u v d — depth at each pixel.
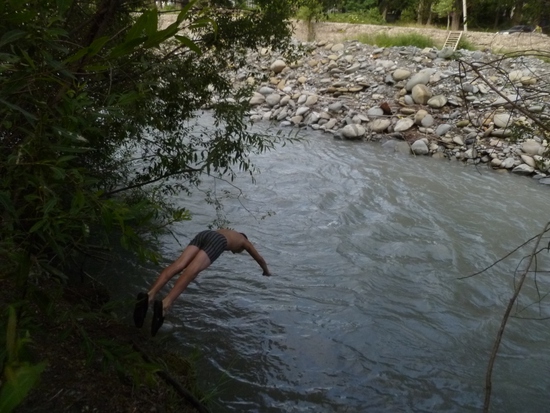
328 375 5.12
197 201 9.48
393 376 5.21
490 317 6.51
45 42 2.27
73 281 5.68
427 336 5.97
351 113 16.89
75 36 4.79
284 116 17.52
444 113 16.19
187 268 4.95
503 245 8.84
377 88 18.19
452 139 14.97
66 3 2.17
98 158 6.38
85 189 2.69
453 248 8.42
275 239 8.28
